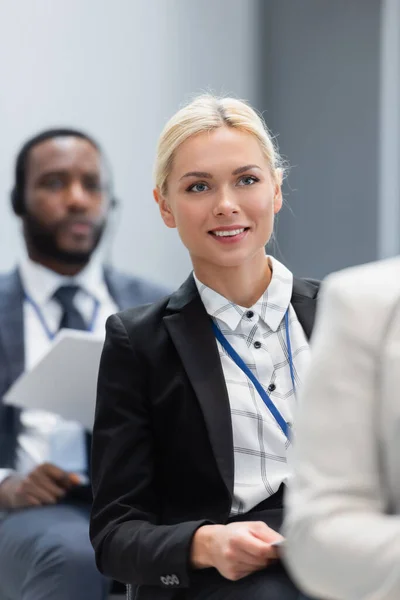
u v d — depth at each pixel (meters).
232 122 2.36
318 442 1.43
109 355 2.38
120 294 4.56
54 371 3.40
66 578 3.40
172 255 6.00
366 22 6.36
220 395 2.28
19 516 3.75
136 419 2.34
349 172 6.43
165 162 2.39
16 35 5.32
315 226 6.52
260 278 2.43
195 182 2.34
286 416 2.31
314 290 2.50
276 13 6.57
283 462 2.29
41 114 5.42
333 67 6.45
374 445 1.42
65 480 3.87
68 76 5.54
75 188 4.62
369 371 1.42
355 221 6.42
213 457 2.27
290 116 6.56
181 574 2.10
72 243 4.51
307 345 2.38
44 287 4.44
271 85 6.61
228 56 6.37
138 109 5.87
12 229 5.06
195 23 6.17
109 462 2.32
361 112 6.38
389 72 6.38
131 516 2.28
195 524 2.14
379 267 1.50
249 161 2.33
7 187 5.16
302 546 1.43
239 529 2.04
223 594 2.12
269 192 2.38
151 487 2.36
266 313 2.40
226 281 2.39
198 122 2.35
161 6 5.97
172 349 2.35
